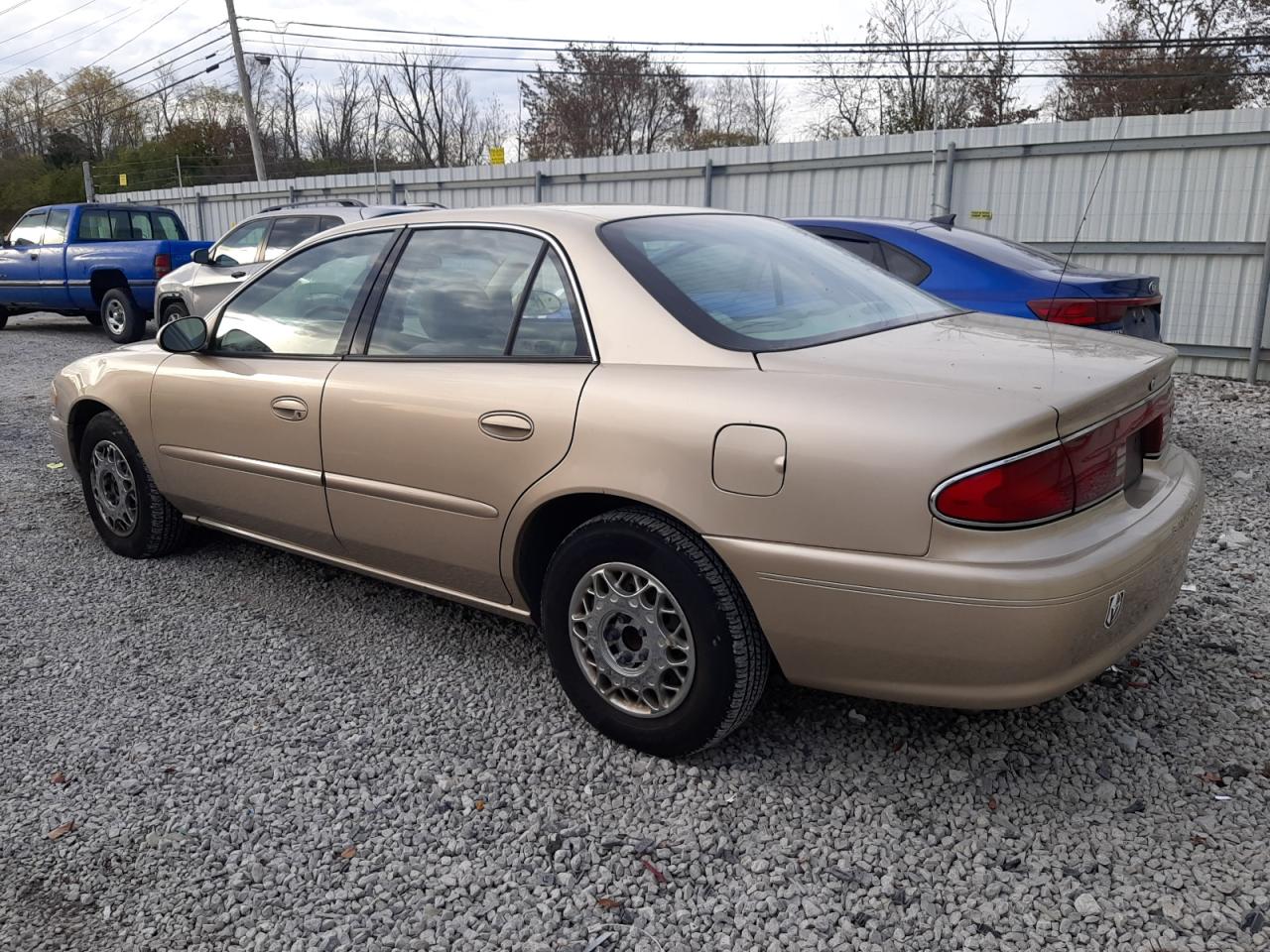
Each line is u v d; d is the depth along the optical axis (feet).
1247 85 68.23
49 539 17.11
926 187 38.14
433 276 11.60
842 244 21.57
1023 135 35.70
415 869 8.50
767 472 8.53
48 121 190.08
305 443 12.34
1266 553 15.47
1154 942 7.40
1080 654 8.13
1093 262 35.50
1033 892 8.00
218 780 9.82
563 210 11.25
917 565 7.98
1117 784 9.37
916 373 8.65
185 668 12.22
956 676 8.19
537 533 10.50
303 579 15.03
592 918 7.87
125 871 8.55
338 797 9.50
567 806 9.29
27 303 48.57
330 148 180.14
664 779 9.64
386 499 11.57
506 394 10.25
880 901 7.95
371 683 11.75
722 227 11.84
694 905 7.98
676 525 9.29
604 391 9.56
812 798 9.29
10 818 9.31
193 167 160.04
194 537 16.87
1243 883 8.00
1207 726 10.34
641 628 9.66
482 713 10.99
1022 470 7.83
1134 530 8.63
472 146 177.68
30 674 12.13
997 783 9.43
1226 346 33.53
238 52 100.01
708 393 8.99
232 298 13.89
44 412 28.63
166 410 14.33
